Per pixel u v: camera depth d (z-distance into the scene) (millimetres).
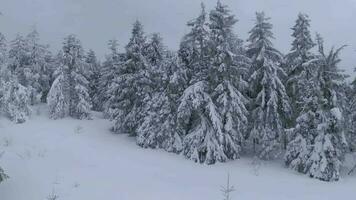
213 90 26219
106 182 17516
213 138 25266
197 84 25703
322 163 20672
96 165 22078
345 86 24078
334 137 21375
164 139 29078
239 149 26562
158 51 35969
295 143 23047
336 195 16891
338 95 22438
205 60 27203
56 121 41781
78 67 45812
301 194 16844
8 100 37656
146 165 22969
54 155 24172
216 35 26016
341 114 21203
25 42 52094
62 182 16969
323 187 18797
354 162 26453
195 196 15578
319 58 22219
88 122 42812
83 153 25703
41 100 55844
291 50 28453
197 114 26641
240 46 30391
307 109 22875
